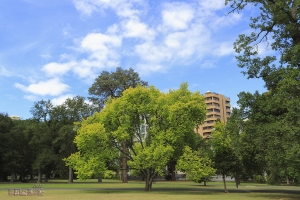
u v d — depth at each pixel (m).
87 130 29.62
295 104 18.30
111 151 31.97
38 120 60.84
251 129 22.53
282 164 19.30
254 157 24.12
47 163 56.03
